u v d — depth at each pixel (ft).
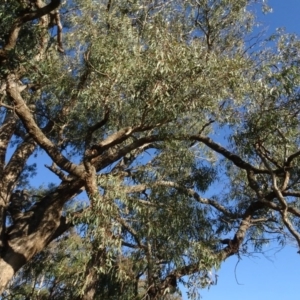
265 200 34.55
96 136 40.75
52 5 31.37
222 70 31.12
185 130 34.32
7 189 36.01
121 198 29.89
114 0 36.42
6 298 43.27
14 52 30.71
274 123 33.01
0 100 32.07
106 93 30.71
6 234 33.86
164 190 37.81
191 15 38.45
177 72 29.89
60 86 33.73
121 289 37.37
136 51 31.12
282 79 32.63
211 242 35.91
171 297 36.50
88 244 28.14
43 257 42.70
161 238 34.65
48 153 30.96
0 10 30.07
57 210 34.32
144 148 39.78
